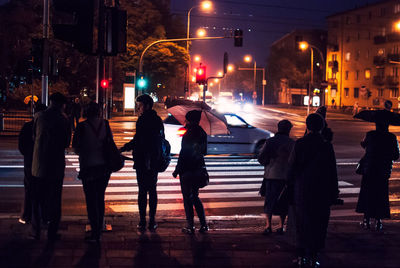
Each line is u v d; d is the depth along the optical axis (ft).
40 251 19.21
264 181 23.91
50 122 20.65
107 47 24.25
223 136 53.36
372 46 253.65
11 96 141.38
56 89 130.31
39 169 20.51
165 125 52.75
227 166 50.11
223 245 20.99
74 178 40.22
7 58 145.18
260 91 353.31
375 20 251.39
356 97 266.77
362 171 24.95
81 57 135.74
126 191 35.63
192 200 23.32
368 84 256.32
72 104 84.99
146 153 23.07
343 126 136.15
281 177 23.04
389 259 19.49
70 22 25.03
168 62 165.68
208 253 19.71
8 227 22.84
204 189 37.40
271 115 189.98
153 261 18.39
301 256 18.38
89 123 20.88
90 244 20.44
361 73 262.06
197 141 23.21
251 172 46.19
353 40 269.03
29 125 22.59
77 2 23.59
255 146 54.29
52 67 51.19
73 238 21.33
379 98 247.50
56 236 21.07
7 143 65.41
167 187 37.42
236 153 53.78
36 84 128.88
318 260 19.26
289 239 19.40
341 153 64.34
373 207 24.66
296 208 18.66
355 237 23.00
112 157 20.97
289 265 18.47
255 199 34.01
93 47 24.23
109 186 37.63
